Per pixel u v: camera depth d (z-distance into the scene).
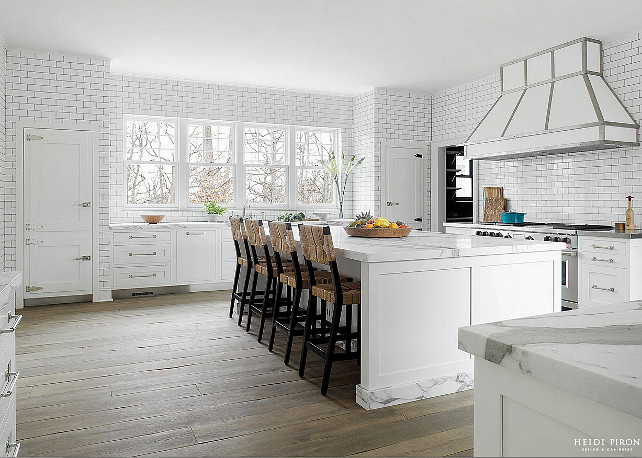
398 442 2.34
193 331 4.43
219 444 2.32
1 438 1.53
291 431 2.46
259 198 7.39
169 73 6.46
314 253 3.11
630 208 4.65
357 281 3.61
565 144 4.77
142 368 3.42
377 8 4.34
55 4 4.27
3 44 5.20
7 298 1.51
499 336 0.85
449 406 2.77
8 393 1.54
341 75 6.57
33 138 5.50
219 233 6.54
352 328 3.72
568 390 0.70
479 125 5.86
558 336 0.85
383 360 2.78
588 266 4.56
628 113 4.80
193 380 3.18
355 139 7.78
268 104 7.27
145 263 6.10
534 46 5.32
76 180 5.70
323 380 2.95
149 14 4.49
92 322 4.77
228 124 7.18
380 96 7.30
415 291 2.86
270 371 3.36
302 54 5.65
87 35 5.04
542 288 3.26
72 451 2.25
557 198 5.72
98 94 5.77
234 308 5.39
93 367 3.44
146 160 6.75
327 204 7.85
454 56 5.70
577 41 5.04
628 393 0.62
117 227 5.92
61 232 5.65
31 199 5.51
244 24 4.74
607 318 0.98
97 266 5.81
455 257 2.94
